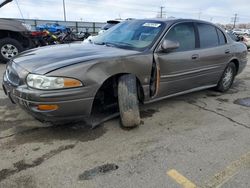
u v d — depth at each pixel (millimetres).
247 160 2799
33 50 3736
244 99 4973
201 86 4684
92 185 2318
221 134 3414
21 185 2293
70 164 2619
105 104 3498
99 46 3803
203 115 4051
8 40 7816
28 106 2854
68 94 2830
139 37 3889
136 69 3395
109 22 10938
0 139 3037
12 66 3271
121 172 2514
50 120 2926
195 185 2365
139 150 2924
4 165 2562
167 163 2688
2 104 4090
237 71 5473
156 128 3496
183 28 4137
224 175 2523
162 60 3682
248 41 16141
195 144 3109
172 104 4465
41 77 2773
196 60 4230
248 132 3514
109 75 3121
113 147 2963
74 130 3314
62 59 3066
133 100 3316
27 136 3133
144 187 2312
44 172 2480
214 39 4742
